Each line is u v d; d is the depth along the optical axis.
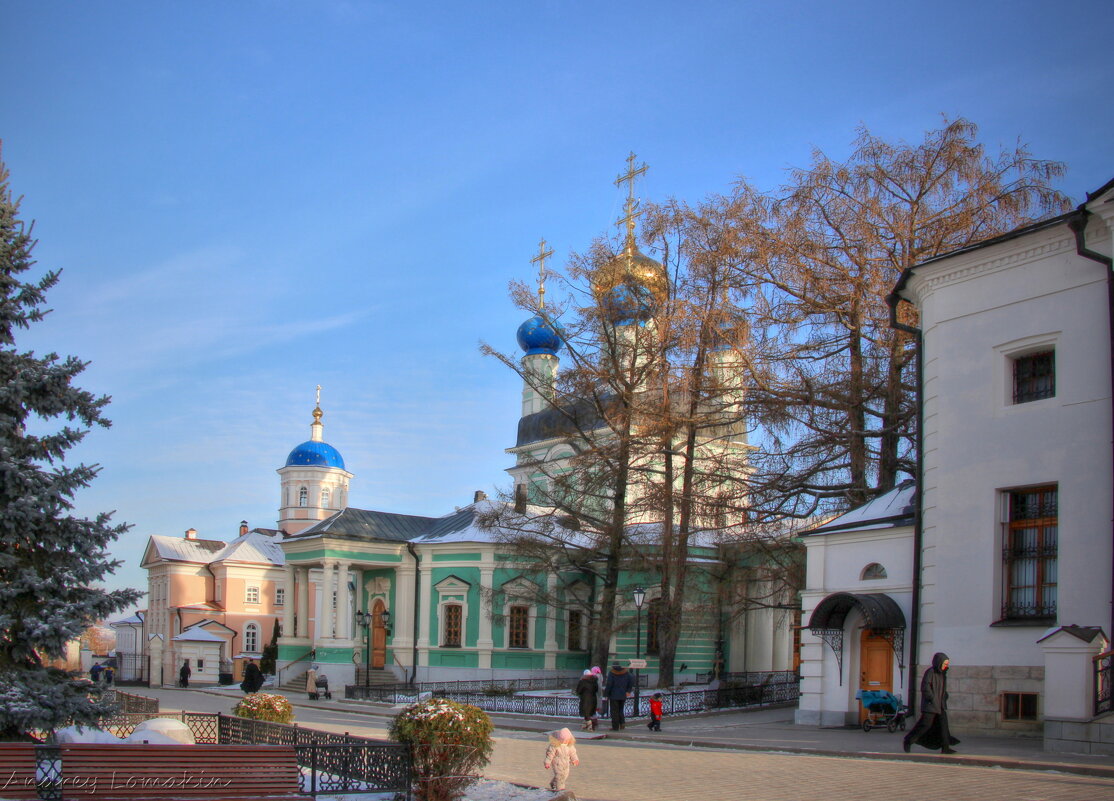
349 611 52.25
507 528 38.75
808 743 20.41
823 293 32.47
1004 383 21.16
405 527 51.44
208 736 18.94
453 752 13.83
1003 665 20.22
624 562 37.22
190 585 76.88
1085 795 12.78
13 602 15.64
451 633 47.78
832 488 33.34
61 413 16.48
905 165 32.28
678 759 18.77
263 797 11.57
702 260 34.22
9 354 16.36
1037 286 20.75
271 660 66.25
